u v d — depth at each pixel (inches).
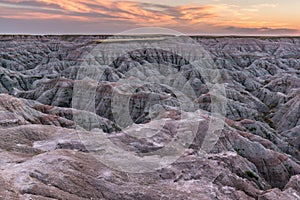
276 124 3818.9
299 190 1756.9
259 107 4311.0
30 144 1747.0
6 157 1379.2
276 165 2236.7
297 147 3088.1
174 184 1396.4
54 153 1376.7
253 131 3006.9
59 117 2583.7
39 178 1127.0
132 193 1210.6
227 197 1398.9
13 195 934.4
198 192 1359.5
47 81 4343.0
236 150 2247.8
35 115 2527.1
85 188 1159.6
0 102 2390.5
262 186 1875.0
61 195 1039.0
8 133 1781.5
